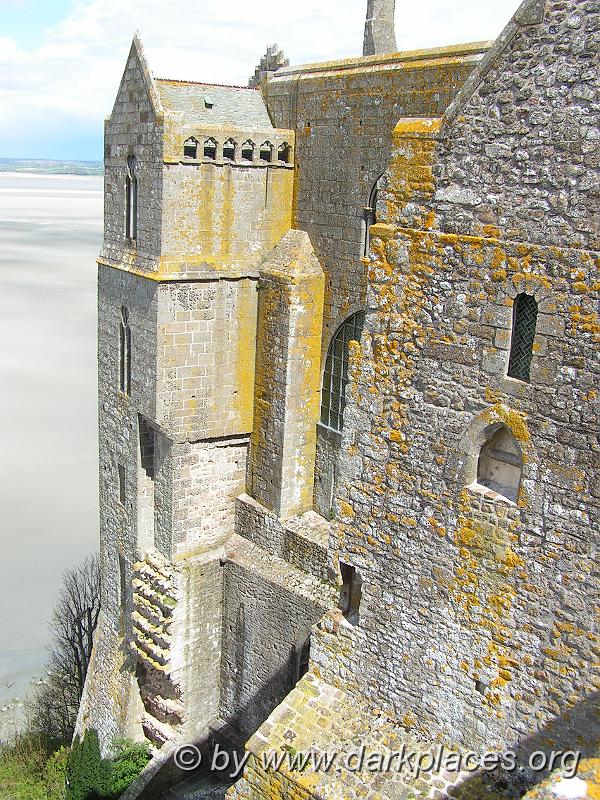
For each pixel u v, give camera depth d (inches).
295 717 577.6
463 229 470.6
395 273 506.6
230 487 1059.3
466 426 485.4
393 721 549.6
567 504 443.8
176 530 1026.1
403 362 511.8
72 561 1854.1
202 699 1079.6
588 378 426.3
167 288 936.3
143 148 940.6
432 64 790.5
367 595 557.0
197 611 1043.9
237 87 1047.6
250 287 987.9
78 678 1441.9
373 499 542.9
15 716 1451.8
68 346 3432.6
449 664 514.6
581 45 411.5
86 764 1064.8
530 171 437.4
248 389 1023.0
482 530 485.4
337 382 971.9
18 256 5649.6
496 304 460.4
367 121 866.8
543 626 464.1
